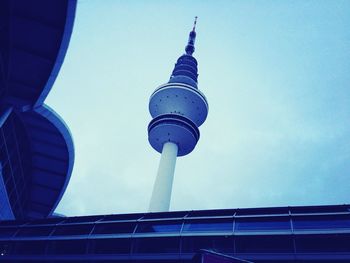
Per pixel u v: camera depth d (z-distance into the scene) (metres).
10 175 40.72
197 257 7.41
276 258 22.20
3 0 30.91
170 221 27.70
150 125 70.69
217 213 27.94
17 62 34.53
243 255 22.88
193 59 89.75
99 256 26.50
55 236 29.58
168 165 63.97
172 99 72.12
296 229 23.31
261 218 25.45
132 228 28.11
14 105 37.28
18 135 41.03
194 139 68.62
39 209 51.84
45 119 39.28
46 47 33.53
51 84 35.56
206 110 73.25
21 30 32.50
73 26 31.78
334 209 25.27
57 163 45.12
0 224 34.12
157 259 24.84
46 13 31.28
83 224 30.02
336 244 21.77
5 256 29.25
